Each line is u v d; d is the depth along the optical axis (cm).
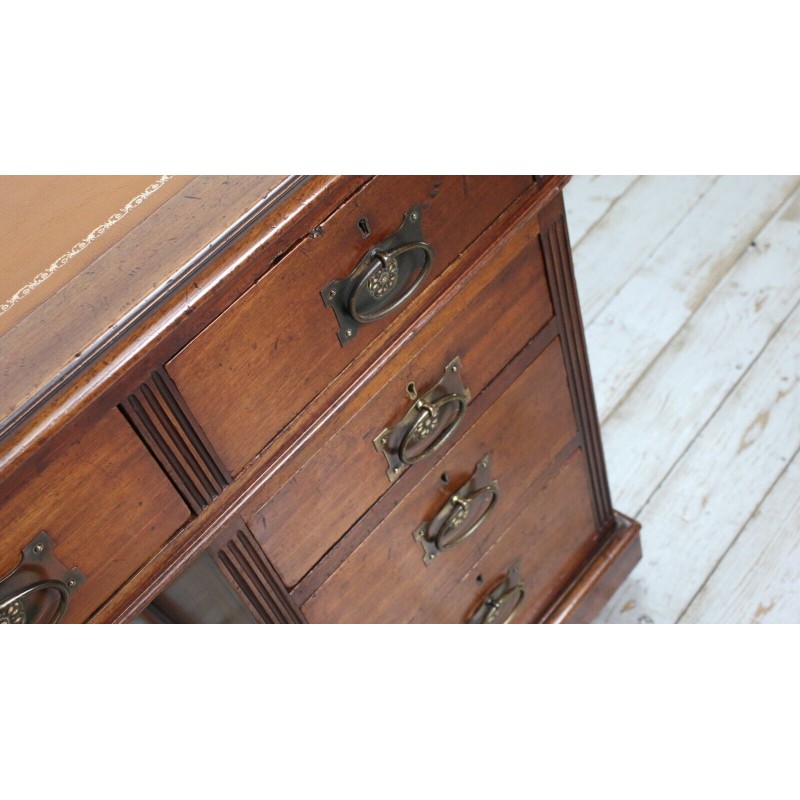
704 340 135
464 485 82
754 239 144
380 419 69
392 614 83
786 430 125
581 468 99
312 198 54
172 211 54
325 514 70
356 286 60
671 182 153
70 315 50
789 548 117
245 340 56
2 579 50
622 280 144
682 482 124
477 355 75
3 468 47
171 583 63
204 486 59
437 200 63
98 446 51
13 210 56
